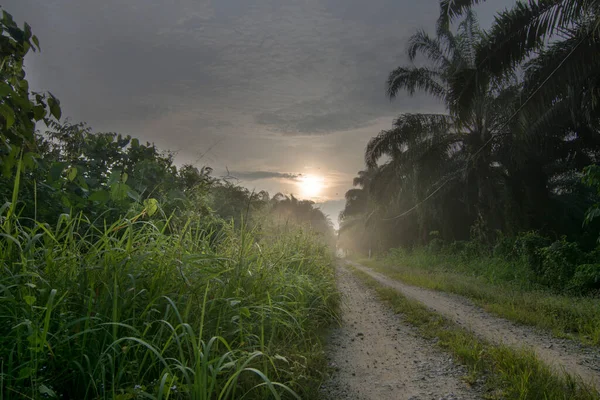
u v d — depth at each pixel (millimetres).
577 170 17781
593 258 10617
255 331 3770
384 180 24203
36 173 4355
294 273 5938
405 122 19594
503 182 18234
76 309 2730
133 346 2557
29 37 3770
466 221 22906
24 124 3523
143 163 6461
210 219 5098
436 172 19312
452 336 5371
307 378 3527
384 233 34375
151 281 3156
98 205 4688
